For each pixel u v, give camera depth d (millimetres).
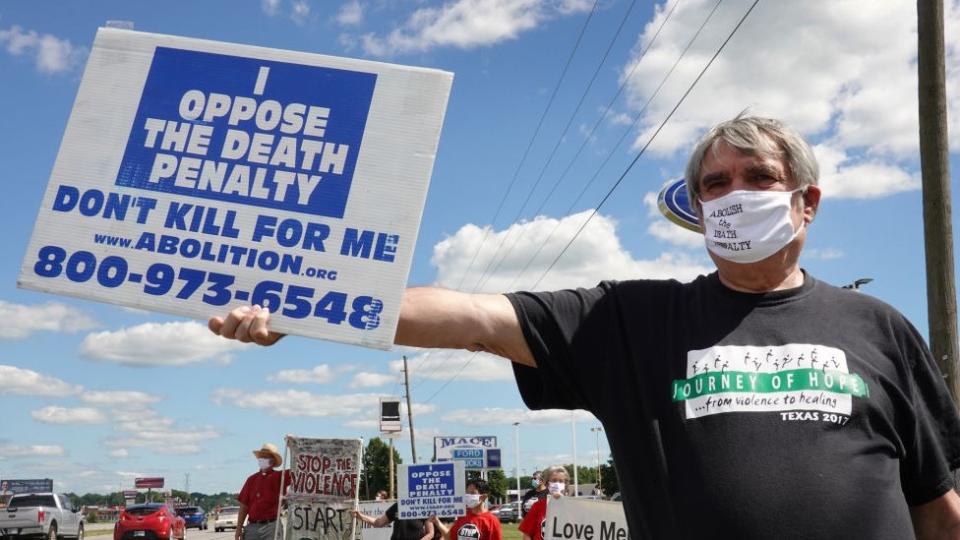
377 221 2117
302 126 2195
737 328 2064
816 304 2123
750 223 2172
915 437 2092
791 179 2252
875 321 2146
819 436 1905
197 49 2268
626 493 2062
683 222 6957
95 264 2133
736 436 1916
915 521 2238
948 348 7570
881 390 2027
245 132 2203
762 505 1845
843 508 1847
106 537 42562
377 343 2037
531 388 2234
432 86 2191
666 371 2064
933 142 7980
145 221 2154
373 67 2221
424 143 2162
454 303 2135
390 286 2070
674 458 1974
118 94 2246
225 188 2164
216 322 2059
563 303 2213
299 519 11219
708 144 2340
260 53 2254
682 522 1914
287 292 2086
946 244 7781
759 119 2326
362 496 79312
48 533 26250
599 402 2148
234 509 52906
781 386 1969
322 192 2145
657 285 2246
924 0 8180
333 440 11414
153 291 2113
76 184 2188
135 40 2275
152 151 2201
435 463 13398
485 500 10555
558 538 8938
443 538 12891
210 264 2117
